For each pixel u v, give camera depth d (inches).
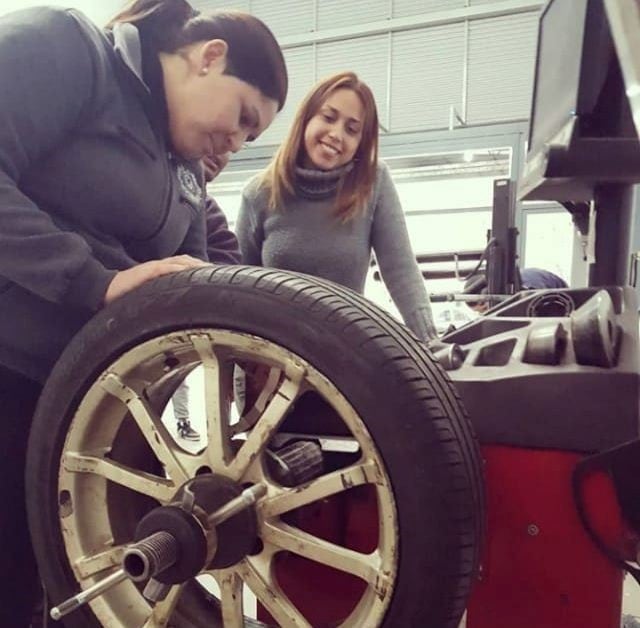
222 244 57.3
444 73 182.9
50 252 30.0
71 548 29.0
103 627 28.4
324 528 30.4
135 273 30.0
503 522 26.5
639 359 26.2
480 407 26.5
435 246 182.4
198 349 26.4
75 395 28.2
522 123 172.6
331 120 62.6
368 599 24.7
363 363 23.1
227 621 26.9
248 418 31.0
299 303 24.3
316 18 195.9
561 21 40.4
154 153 37.3
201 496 25.6
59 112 32.0
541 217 161.5
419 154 182.2
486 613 27.1
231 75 35.7
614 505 24.5
